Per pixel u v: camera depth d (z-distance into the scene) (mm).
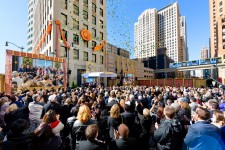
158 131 3662
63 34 30000
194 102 6559
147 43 138875
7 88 15398
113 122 4742
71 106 6480
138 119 5906
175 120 3701
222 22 76750
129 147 3277
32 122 5805
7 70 15555
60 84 20828
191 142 3029
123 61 53656
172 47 156000
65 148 5102
